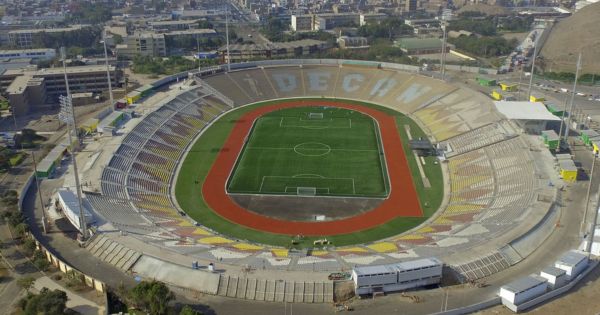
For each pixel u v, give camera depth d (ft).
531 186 325.62
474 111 483.92
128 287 233.76
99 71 635.66
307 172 397.80
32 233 283.38
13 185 378.32
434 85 569.23
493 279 234.79
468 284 231.09
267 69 635.25
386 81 605.31
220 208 342.03
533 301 213.87
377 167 406.62
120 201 323.78
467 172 383.45
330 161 419.54
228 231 310.86
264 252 270.67
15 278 251.60
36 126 513.45
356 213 333.83
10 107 565.94
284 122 517.14
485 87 563.07
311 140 467.11
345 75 628.28
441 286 231.30
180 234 288.92
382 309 214.69
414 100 557.33
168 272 240.32
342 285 226.38
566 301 217.36
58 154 366.43
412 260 240.12
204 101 545.85
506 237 261.85
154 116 472.03
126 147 401.49
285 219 326.85
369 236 304.30
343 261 251.80
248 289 227.40
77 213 281.33
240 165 411.95
